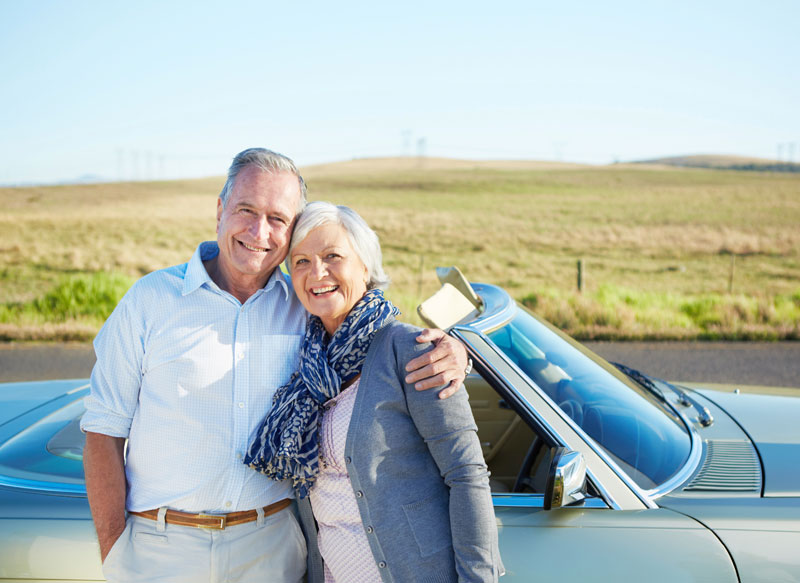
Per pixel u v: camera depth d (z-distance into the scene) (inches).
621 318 465.1
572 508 83.5
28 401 123.6
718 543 78.3
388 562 69.6
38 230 1268.5
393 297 552.7
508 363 90.4
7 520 83.0
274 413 74.5
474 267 973.2
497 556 68.9
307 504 79.0
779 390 140.6
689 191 1987.0
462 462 68.5
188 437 75.5
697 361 356.5
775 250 1139.9
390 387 71.1
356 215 77.2
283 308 81.6
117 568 75.5
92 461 75.9
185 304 77.5
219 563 75.1
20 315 502.0
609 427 93.3
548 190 2065.7
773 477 91.9
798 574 77.0
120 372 77.1
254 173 76.9
